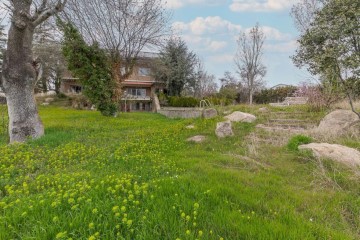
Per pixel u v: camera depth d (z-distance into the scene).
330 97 11.50
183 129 10.78
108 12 18.95
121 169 5.71
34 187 4.42
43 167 5.90
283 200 4.22
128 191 3.83
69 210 3.22
